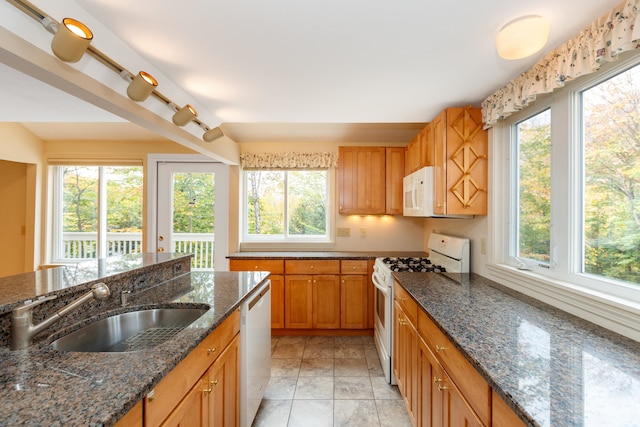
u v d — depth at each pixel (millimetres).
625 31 1035
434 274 2264
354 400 2119
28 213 3414
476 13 1170
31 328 996
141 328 1489
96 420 635
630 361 929
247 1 1103
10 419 632
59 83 1209
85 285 1309
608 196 1283
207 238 3576
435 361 1347
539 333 1147
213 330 1229
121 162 3527
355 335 3271
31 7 986
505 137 2010
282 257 3232
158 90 1697
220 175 3568
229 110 2311
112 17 1205
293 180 3727
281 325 3234
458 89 1897
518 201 1933
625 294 1185
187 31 1297
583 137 1423
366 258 3227
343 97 2039
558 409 697
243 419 1647
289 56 1503
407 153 3297
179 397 994
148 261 1938
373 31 1291
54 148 3496
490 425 882
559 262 1529
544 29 1138
